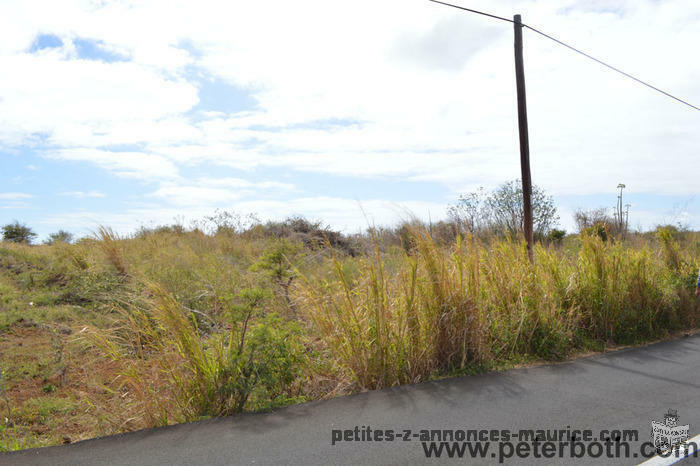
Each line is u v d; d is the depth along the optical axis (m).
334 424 4.31
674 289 9.32
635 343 7.99
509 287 7.49
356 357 5.64
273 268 8.20
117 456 3.68
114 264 11.43
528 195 9.88
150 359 5.36
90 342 5.62
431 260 6.42
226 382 4.87
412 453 3.69
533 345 7.08
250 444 3.88
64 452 3.77
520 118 10.06
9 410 5.05
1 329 7.87
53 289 10.58
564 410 4.68
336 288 6.35
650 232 12.93
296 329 5.62
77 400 5.55
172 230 19.06
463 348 6.27
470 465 3.49
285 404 4.97
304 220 18.73
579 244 10.00
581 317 8.12
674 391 5.32
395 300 6.16
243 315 5.25
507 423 4.33
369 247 6.22
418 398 5.04
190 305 8.12
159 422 4.53
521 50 10.12
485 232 8.33
